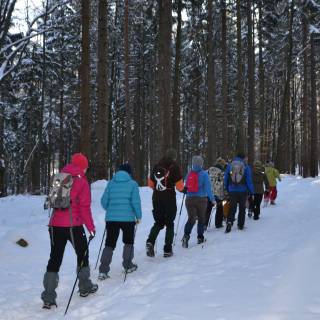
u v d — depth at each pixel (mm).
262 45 36219
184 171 52062
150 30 33344
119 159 42750
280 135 32906
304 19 32375
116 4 31000
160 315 4496
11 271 7371
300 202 15859
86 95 14672
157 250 8953
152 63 38094
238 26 27297
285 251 6867
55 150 37625
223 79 28359
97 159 15414
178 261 7605
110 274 7160
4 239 8781
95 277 7012
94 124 34375
